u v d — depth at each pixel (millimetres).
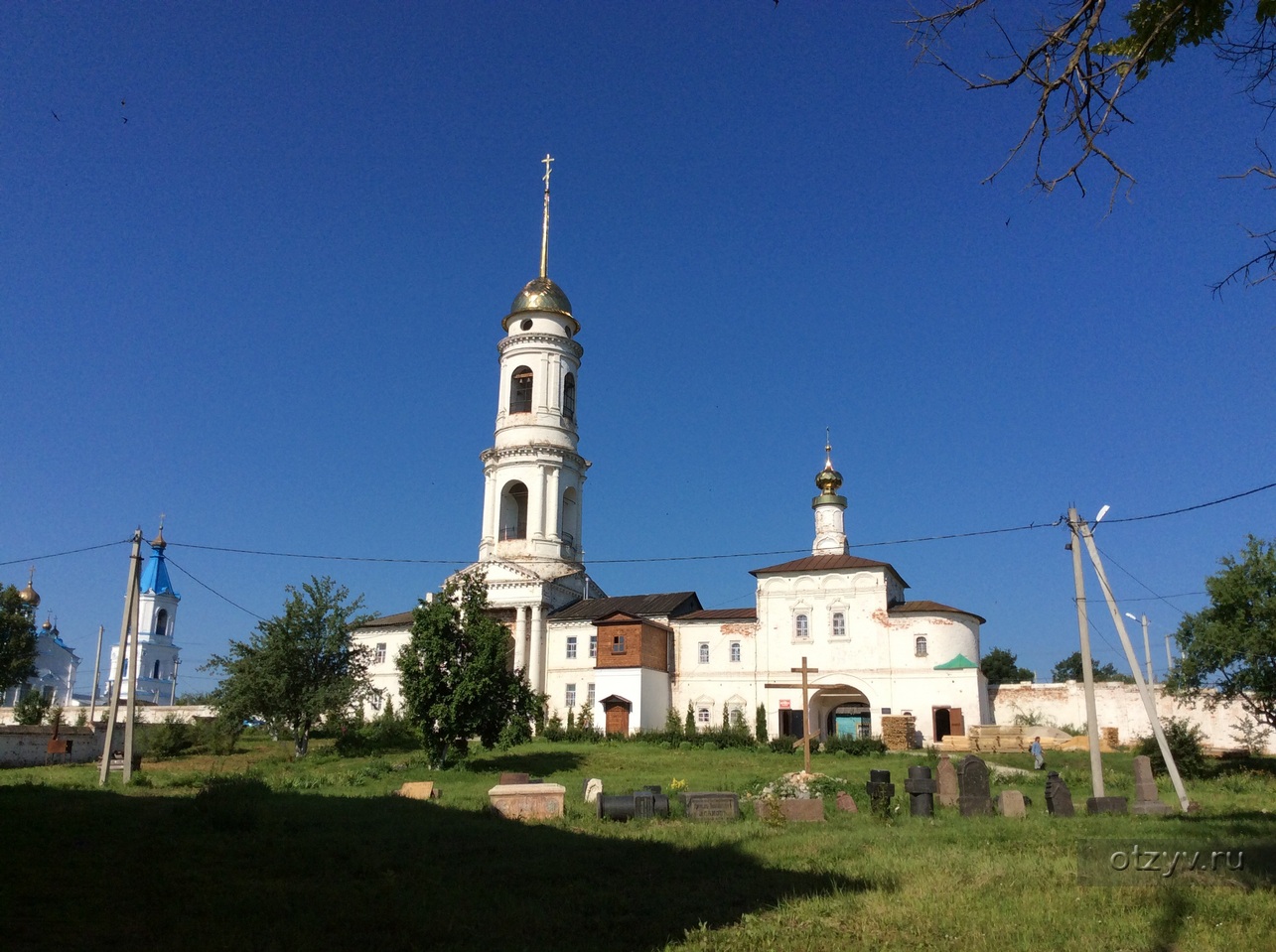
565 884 13664
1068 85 7852
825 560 62250
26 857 13977
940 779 26875
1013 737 51906
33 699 71688
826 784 27984
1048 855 15922
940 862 15234
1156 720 27984
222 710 45125
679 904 12336
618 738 56031
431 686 38781
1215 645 40969
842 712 59750
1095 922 10867
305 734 45781
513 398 69562
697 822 21453
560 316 70312
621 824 20906
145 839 15938
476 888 13117
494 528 67125
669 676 63062
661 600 66062
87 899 11727
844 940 10500
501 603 64000
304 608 46375
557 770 39312
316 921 11094
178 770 39312
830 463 74812
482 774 36750
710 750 50062
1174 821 21344
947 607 58438
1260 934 10250
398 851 15891
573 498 69688
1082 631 29375
